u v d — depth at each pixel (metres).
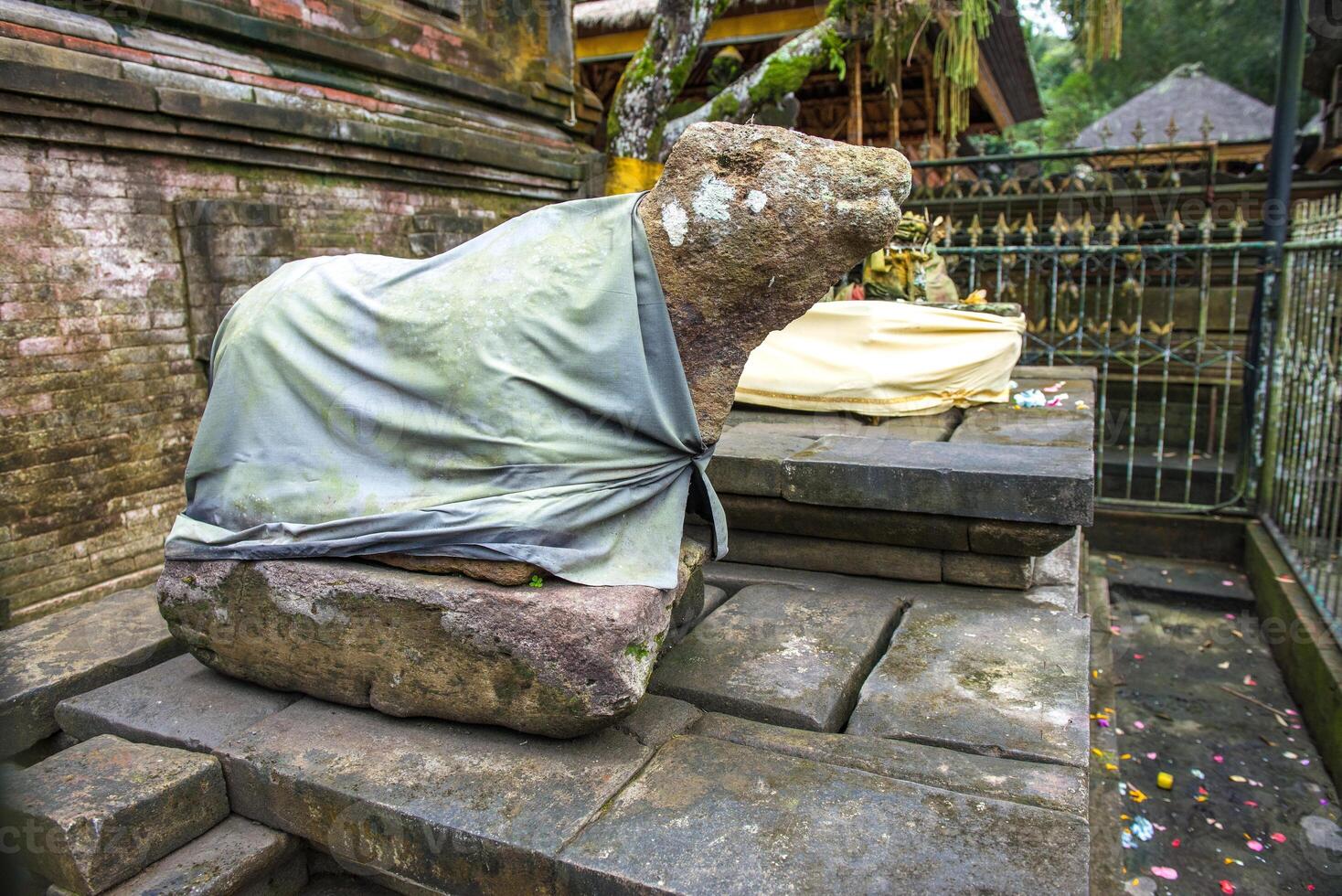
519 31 6.37
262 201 4.34
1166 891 3.11
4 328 3.31
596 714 2.14
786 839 1.89
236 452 2.56
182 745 2.38
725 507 3.70
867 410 4.56
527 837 1.92
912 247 5.60
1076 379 5.62
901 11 7.03
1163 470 6.88
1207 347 7.69
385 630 2.29
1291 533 5.52
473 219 5.68
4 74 3.13
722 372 2.41
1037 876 1.76
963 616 3.15
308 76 4.64
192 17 3.97
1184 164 9.96
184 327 3.98
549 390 2.28
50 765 2.25
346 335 2.48
